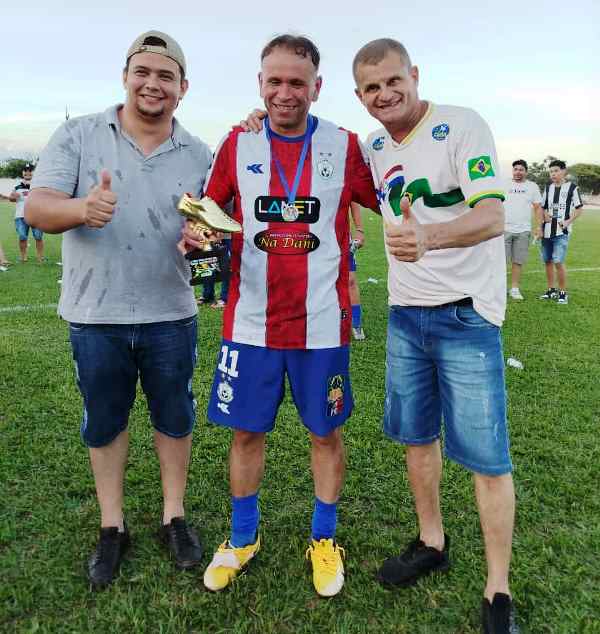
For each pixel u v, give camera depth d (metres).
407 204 1.66
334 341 2.14
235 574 2.26
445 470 3.07
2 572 2.25
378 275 9.60
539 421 3.75
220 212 2.00
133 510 2.72
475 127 1.87
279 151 2.08
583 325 6.49
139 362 2.36
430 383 2.21
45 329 5.81
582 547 2.46
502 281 2.04
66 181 2.09
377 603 2.15
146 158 2.16
